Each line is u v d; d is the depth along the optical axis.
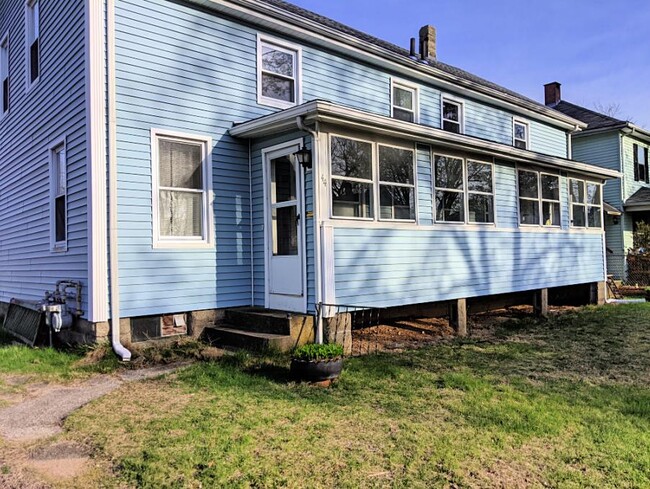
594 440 3.61
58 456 3.29
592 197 12.48
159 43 6.84
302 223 6.72
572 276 11.42
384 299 7.20
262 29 8.13
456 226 8.52
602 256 12.59
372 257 7.07
